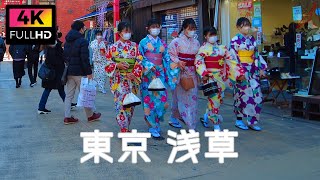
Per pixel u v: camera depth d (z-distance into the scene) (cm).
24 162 538
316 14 966
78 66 750
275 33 1227
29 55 1370
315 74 816
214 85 664
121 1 1733
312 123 745
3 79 1647
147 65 626
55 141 642
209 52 658
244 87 696
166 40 1461
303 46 993
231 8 1121
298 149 585
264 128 717
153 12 1507
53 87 862
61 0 2756
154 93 647
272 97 975
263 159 543
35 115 860
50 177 480
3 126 756
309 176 477
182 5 1309
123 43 610
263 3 1208
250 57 689
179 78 662
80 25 763
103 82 1213
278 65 1100
